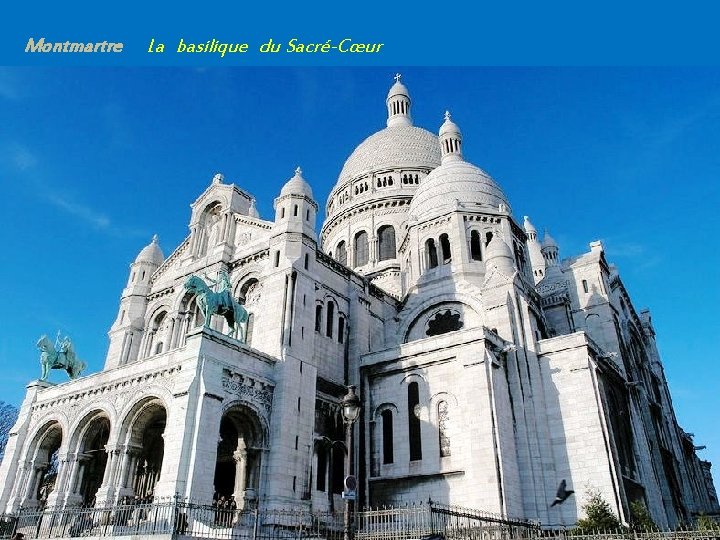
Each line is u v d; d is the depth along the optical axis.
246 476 33.91
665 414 62.59
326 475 38.31
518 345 41.28
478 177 56.50
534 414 38.62
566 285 56.25
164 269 53.47
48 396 40.56
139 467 37.12
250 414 34.72
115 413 35.16
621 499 35.06
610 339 52.12
